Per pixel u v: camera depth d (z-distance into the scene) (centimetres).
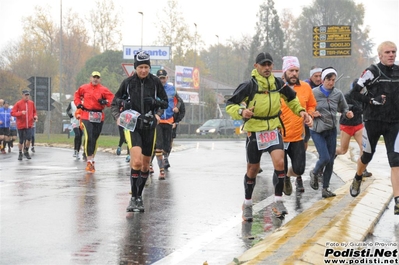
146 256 695
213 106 7231
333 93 1134
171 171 1595
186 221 898
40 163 1866
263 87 878
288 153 1044
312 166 1819
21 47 7844
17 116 2033
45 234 800
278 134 897
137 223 878
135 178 964
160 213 960
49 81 3147
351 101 1357
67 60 8456
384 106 902
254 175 905
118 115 964
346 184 1297
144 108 962
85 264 658
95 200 1079
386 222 910
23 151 2253
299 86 1074
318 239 726
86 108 1556
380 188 1195
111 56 6962
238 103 877
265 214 962
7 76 6506
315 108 1104
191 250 725
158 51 5012
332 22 9675
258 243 750
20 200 1073
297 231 778
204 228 851
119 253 707
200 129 5438
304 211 968
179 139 4772
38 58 7738
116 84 6300
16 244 745
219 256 697
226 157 2145
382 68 905
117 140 3300
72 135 4456
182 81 6906
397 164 894
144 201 1078
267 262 619
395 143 899
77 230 827
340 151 1419
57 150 2541
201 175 1496
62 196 1121
